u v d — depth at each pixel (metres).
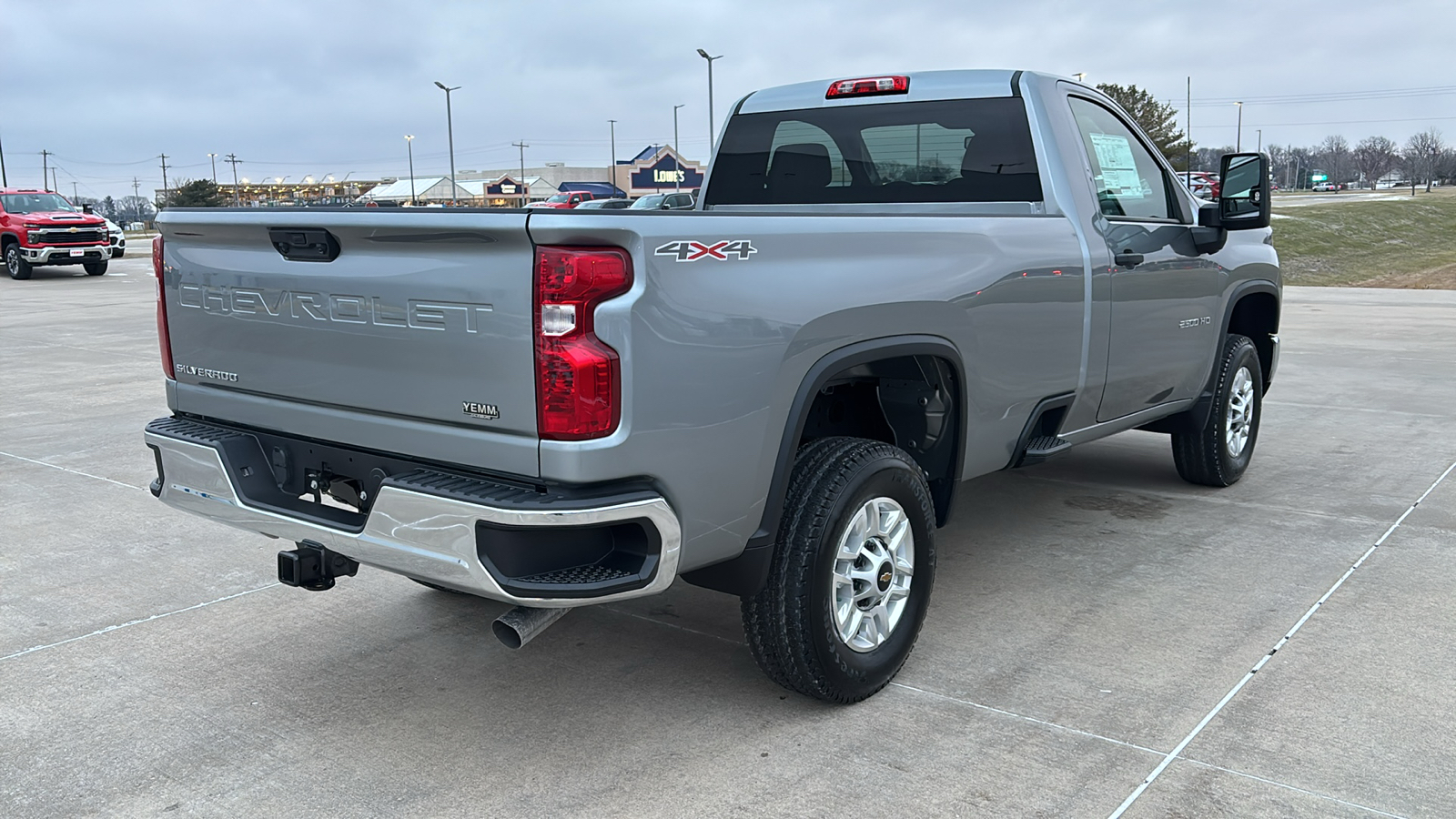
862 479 3.13
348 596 4.26
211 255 3.20
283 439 3.17
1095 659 3.56
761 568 2.98
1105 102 4.71
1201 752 2.93
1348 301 17.66
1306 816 2.62
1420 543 4.74
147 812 2.72
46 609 4.11
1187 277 4.91
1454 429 7.24
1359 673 3.41
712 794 2.76
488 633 3.87
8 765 2.96
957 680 3.42
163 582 4.40
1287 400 8.41
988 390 3.70
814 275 2.98
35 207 24.97
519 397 2.54
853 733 3.08
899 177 4.60
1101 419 4.54
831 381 3.39
